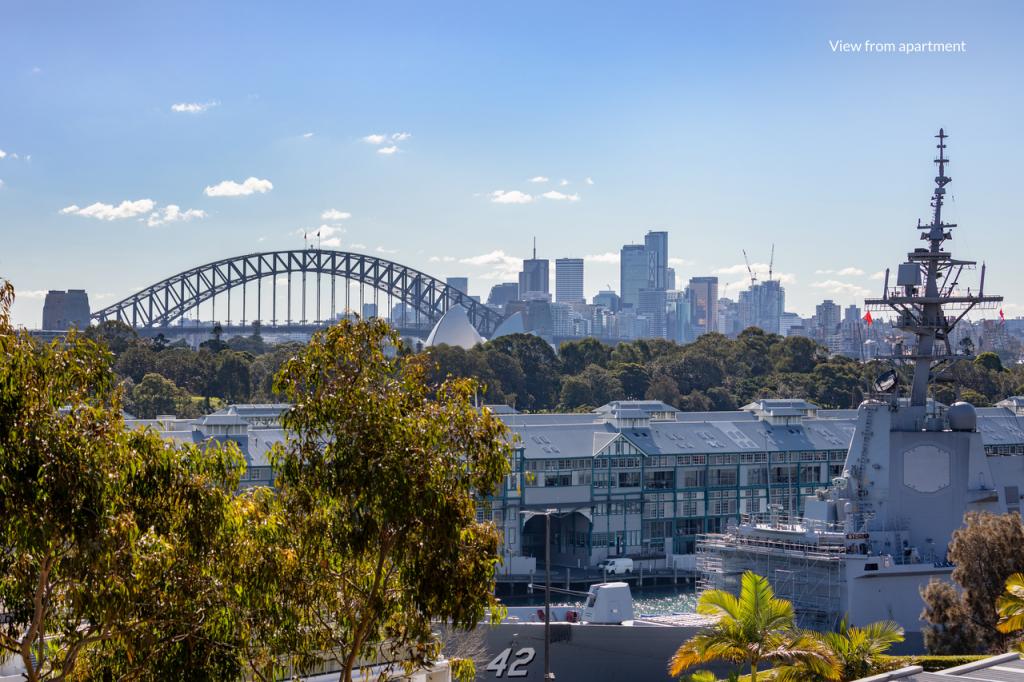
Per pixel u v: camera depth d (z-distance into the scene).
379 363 49.41
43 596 43.38
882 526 110.50
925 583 105.19
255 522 47.78
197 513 45.44
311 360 49.00
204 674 46.41
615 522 196.62
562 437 197.88
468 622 49.75
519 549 188.50
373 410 47.34
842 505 112.94
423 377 50.31
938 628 93.06
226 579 47.03
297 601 49.25
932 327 112.19
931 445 110.19
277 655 50.78
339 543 48.12
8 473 40.38
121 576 41.81
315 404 47.97
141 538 43.44
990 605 90.81
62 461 40.72
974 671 57.53
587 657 89.06
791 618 66.38
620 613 97.81
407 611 50.75
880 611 103.12
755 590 66.31
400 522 47.09
